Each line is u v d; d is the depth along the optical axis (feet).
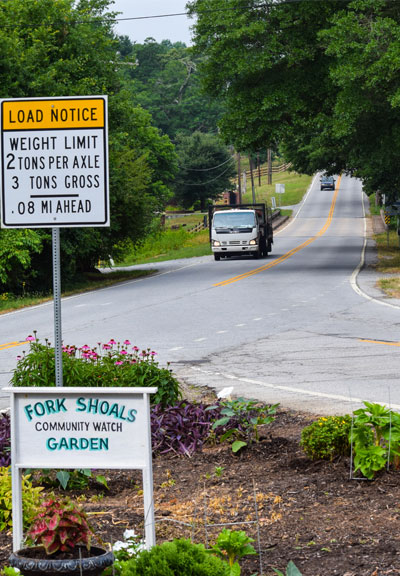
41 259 122.42
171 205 433.89
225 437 26.40
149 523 14.12
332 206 372.17
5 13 123.75
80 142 19.86
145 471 14.17
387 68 107.14
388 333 58.49
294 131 132.26
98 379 30.81
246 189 465.47
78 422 14.37
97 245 131.75
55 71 115.14
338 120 118.11
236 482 22.30
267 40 123.85
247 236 155.84
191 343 55.98
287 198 417.28
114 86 139.44
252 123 130.31
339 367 44.37
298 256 161.68
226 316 71.56
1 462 23.52
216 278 114.42
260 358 48.57
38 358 31.22
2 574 12.09
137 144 160.35
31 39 122.93
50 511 12.88
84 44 128.16
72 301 95.35
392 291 90.63
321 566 15.38
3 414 28.14
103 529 18.10
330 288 95.25
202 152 409.90
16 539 14.75
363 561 15.51
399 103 105.50
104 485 22.43
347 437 23.52
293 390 37.93
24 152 19.93
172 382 31.24
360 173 193.77
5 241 106.11
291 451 25.49
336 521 18.15
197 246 232.53
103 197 19.86
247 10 124.47
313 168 223.92
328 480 21.65
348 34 110.73
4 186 19.98
